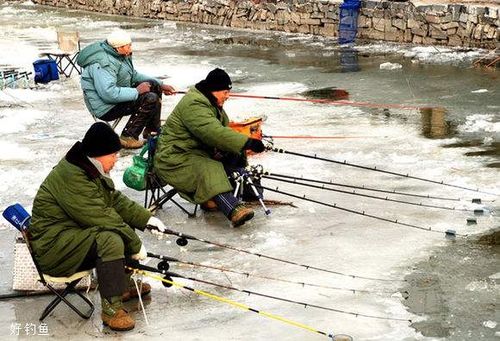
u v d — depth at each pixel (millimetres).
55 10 29000
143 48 18531
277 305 5535
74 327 5289
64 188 5109
